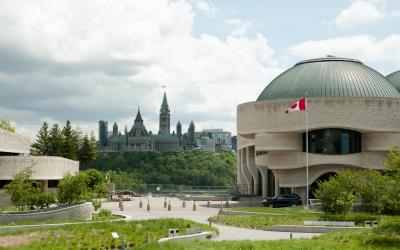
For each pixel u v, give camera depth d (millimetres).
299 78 74625
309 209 50344
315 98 67312
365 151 69812
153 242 26312
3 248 26266
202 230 33406
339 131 69188
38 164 64250
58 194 43219
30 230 31984
